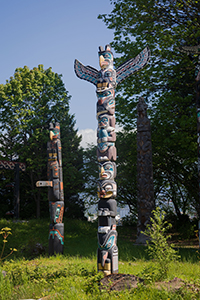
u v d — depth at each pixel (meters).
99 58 9.35
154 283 6.47
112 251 7.88
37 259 11.77
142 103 17.31
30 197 28.27
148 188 16.45
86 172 27.12
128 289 6.20
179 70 18.06
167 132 18.19
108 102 8.95
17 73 27.19
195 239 19.14
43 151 27.75
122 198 26.12
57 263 10.54
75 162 29.16
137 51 18.52
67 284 6.96
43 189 26.80
